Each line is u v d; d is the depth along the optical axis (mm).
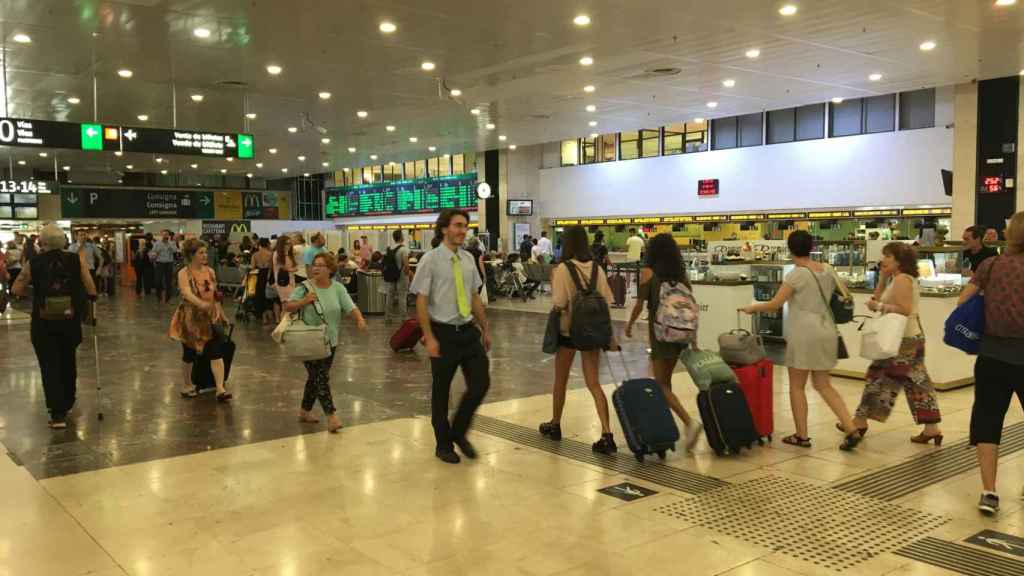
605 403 5676
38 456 5652
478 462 5406
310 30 11195
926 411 5684
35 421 6789
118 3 9688
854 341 8297
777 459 5434
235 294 20266
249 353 10719
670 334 5621
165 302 19641
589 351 5656
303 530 4133
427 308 5352
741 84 15789
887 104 20125
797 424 5754
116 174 33688
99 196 32750
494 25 11109
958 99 16328
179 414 7023
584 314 5473
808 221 22062
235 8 10039
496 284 20125
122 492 4789
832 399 5695
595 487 4840
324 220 39500
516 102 17672
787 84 15828
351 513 4387
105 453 5719
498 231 29484
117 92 15516
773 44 12367
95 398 7777
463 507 4480
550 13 10531
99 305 18703
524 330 13328
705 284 10055
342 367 9562
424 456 5570
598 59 13367
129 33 11102
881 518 4273
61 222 31656
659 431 5332
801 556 3768
